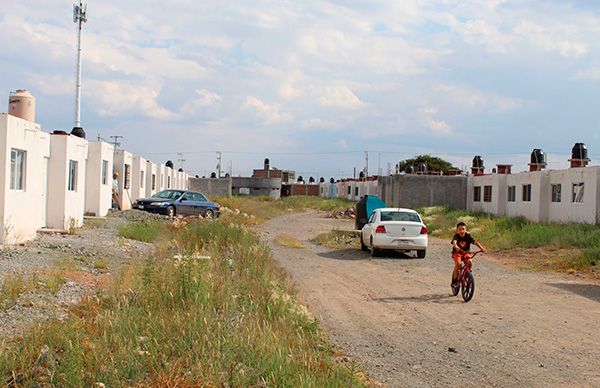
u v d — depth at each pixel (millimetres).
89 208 28125
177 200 33688
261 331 7973
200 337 7422
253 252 16688
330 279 15422
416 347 8867
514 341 9234
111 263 14820
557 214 29391
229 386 6223
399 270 17484
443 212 40812
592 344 9055
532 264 18750
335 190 86500
